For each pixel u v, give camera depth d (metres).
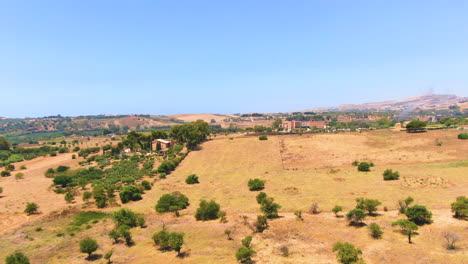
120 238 37.88
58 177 71.88
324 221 39.94
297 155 96.06
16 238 38.19
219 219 44.06
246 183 67.81
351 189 55.19
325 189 56.62
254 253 31.25
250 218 43.28
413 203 44.44
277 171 79.06
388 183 57.16
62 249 34.44
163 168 84.56
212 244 34.47
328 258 29.12
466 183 52.53
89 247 31.56
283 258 29.64
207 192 60.94
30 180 81.50
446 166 68.00
